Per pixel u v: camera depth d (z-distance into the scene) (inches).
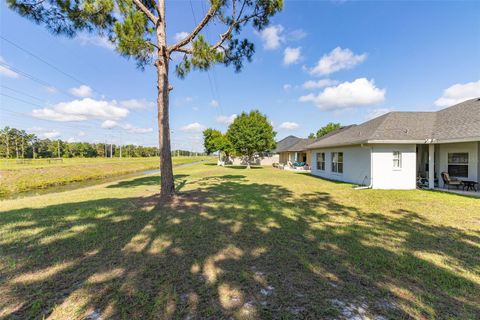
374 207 262.1
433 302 91.8
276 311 86.0
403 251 139.8
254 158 1605.6
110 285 101.9
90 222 197.6
